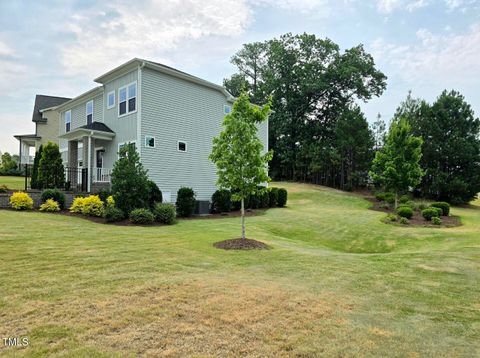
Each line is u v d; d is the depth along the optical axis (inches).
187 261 268.2
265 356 125.3
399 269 281.9
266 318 160.1
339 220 682.8
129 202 516.4
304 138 1684.3
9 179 1003.3
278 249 355.6
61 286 188.5
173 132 715.4
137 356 120.6
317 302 186.5
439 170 1190.9
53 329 138.0
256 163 373.4
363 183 1440.7
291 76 1695.4
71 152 792.3
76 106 900.0
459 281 247.6
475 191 1150.3
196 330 143.9
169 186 703.1
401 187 831.1
